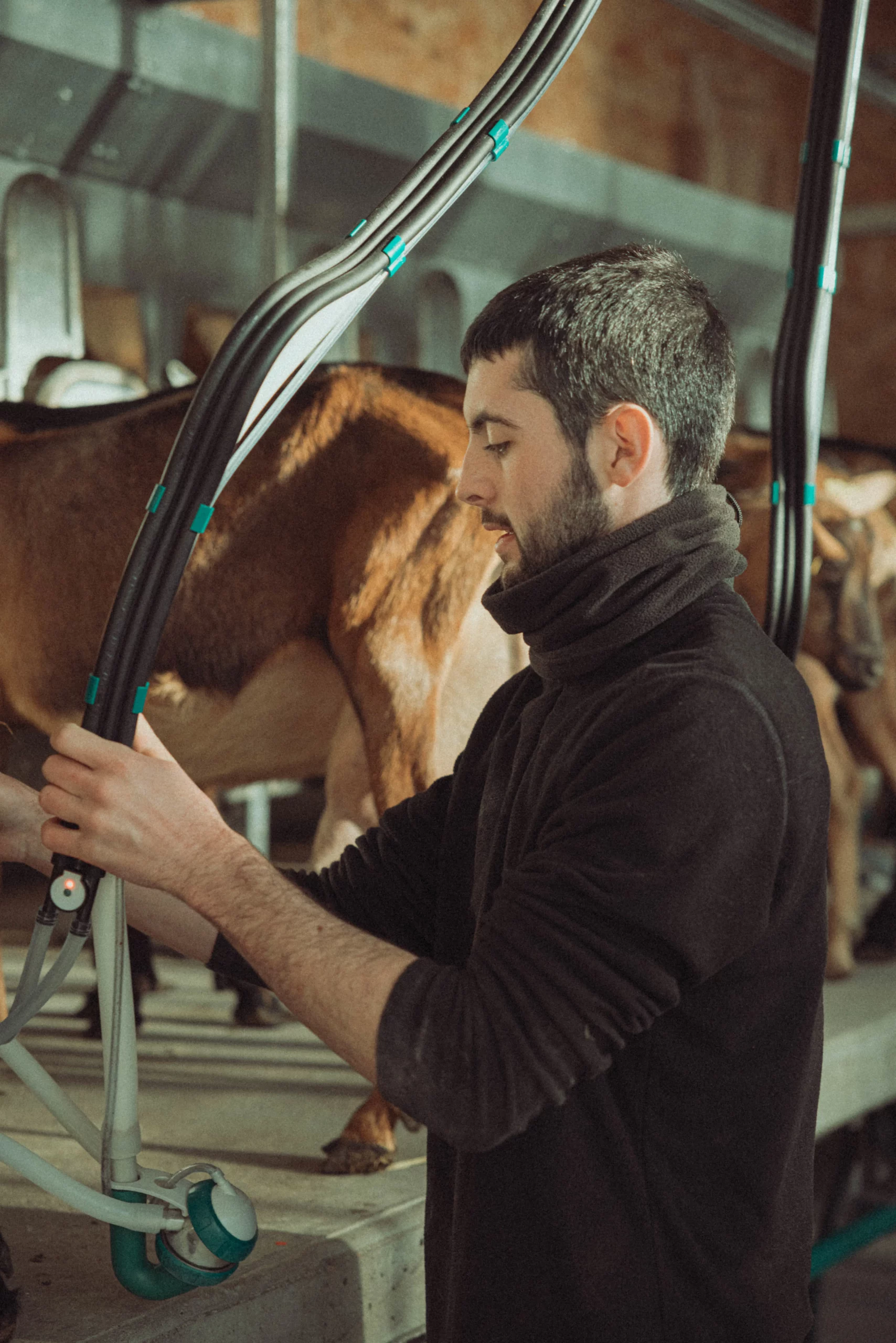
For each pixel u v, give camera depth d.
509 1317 0.98
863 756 3.51
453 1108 0.88
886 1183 3.17
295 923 0.94
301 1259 1.42
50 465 1.99
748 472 2.88
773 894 0.97
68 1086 2.11
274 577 1.93
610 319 0.98
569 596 0.99
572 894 0.90
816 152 1.57
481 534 1.91
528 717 1.08
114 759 0.96
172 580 0.98
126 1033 1.10
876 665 2.94
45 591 1.97
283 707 2.04
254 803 3.04
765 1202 0.98
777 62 6.82
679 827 0.90
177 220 3.68
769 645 1.00
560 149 4.54
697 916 0.90
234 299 3.87
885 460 3.31
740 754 0.92
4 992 1.76
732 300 5.64
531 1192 0.97
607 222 4.81
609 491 1.00
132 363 3.54
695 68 6.34
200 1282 1.13
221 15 4.29
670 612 0.99
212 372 0.97
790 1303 1.02
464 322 4.20
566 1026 0.88
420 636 1.90
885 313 6.93
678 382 0.99
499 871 1.06
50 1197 1.62
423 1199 1.62
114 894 1.07
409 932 1.25
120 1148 1.12
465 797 1.17
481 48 5.38
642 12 6.02
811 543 1.58
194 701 1.96
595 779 0.94
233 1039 2.48
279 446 1.91
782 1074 0.99
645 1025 0.91
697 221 5.25
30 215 2.99
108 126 3.36
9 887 3.93
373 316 4.12
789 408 1.56
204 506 0.98
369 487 1.91
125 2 3.25
